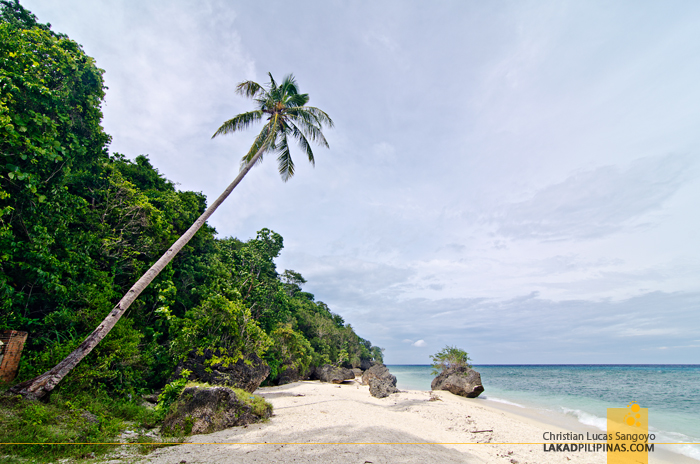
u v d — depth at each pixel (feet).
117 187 55.67
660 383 144.56
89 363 38.19
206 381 48.62
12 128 30.55
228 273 81.25
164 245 60.80
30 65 35.91
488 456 33.94
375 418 47.65
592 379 179.63
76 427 28.48
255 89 65.92
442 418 54.49
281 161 68.28
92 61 45.03
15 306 36.55
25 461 21.95
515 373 278.67
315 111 67.31
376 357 257.75
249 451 28.63
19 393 29.14
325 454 28.63
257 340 60.29
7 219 35.37
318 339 153.48
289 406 55.42
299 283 192.75
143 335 47.78
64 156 40.68
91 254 48.16
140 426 35.24
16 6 45.68
